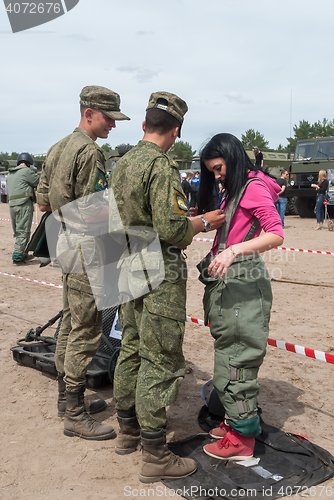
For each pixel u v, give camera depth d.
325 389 3.49
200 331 4.82
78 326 2.73
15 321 5.06
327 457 2.50
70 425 2.78
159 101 2.28
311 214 18.27
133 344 2.52
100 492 2.25
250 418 2.39
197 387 3.52
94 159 2.61
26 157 8.38
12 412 3.09
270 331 4.78
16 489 2.27
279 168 14.22
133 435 2.62
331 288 6.68
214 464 2.47
